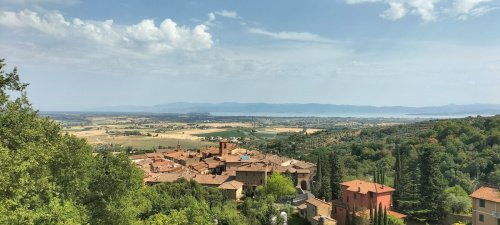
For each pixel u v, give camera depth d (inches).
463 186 4345.5
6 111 1534.2
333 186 5034.5
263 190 5078.7
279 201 4896.7
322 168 5639.8
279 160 7219.5
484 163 4598.9
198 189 4611.2
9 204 1228.5
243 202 4739.2
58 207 1469.0
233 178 5703.7
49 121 1930.4
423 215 3895.2
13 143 1494.8
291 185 5182.1
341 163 5344.5
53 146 1712.6
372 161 6658.5
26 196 1443.2
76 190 1926.7
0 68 1505.9
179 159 7854.3
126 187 2124.8
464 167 4751.5
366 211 3767.2
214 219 3671.3
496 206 3078.2
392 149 6909.5
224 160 6840.6
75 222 1501.0
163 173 6087.6
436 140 6053.2
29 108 1728.6
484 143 5236.2
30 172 1505.9
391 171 5856.3
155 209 3307.1
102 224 1905.8
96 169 2271.2
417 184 4072.3
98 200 1982.0
